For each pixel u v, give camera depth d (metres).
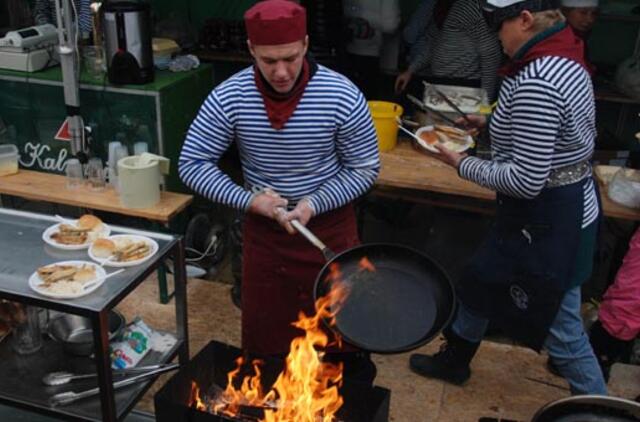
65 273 1.85
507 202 1.96
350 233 2.01
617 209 2.54
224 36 5.15
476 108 2.92
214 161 1.93
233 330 2.78
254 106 1.80
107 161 3.31
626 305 2.27
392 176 2.76
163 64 3.54
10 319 2.14
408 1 5.00
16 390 1.99
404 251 1.74
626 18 4.57
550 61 1.68
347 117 1.82
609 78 4.62
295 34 1.64
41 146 3.47
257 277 2.03
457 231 3.74
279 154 1.85
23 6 4.88
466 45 3.88
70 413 1.91
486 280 2.10
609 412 1.46
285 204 1.83
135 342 2.14
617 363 2.68
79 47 3.33
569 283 1.96
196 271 3.37
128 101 3.22
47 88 3.32
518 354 2.67
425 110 2.99
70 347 2.10
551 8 1.69
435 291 1.68
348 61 4.50
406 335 1.57
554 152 1.80
